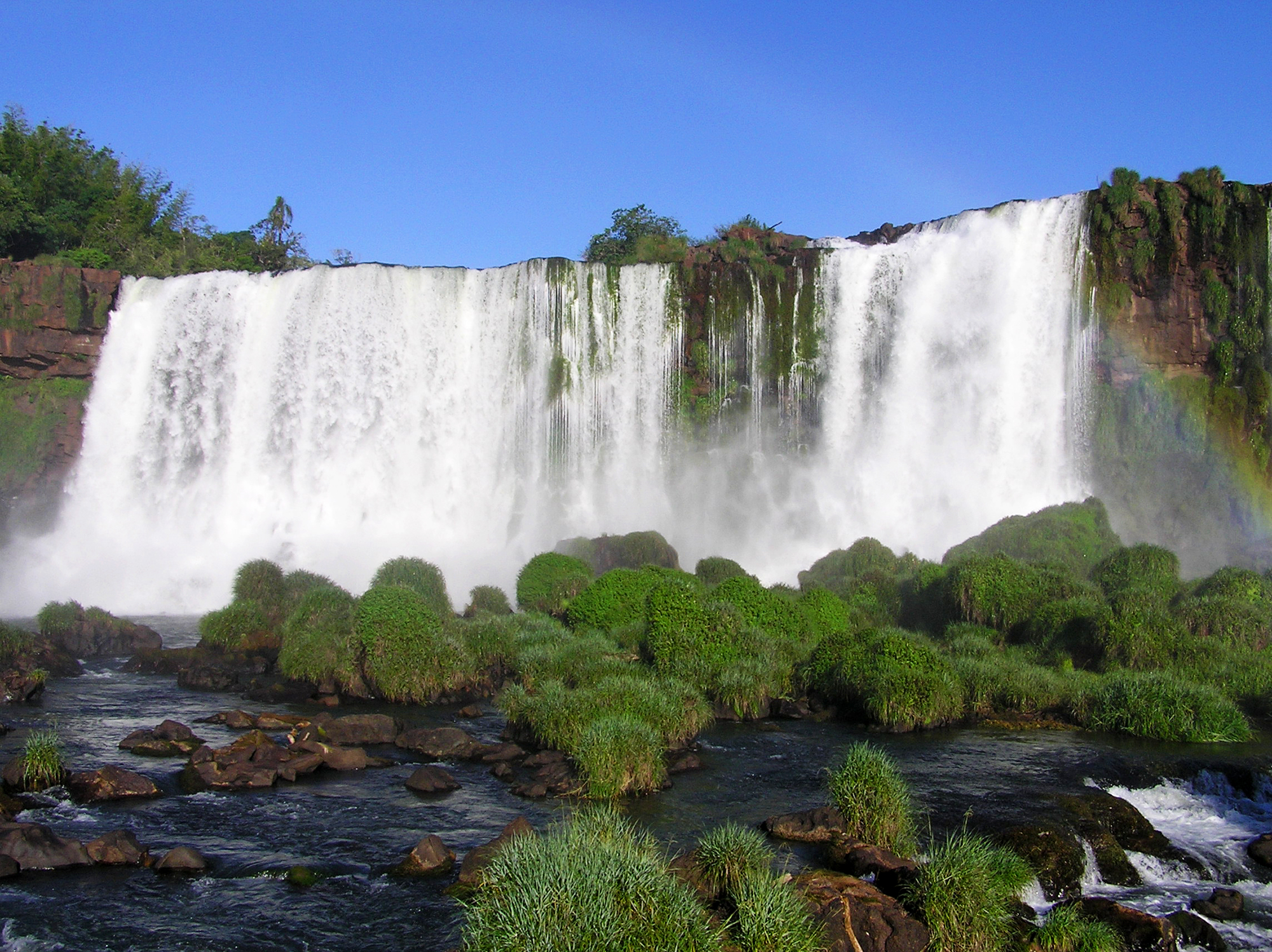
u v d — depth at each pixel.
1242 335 36.81
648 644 21.78
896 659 19.64
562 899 9.20
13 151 66.88
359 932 10.44
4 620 33.00
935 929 10.23
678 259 48.00
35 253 62.53
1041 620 23.88
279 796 14.62
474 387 45.41
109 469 47.34
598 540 34.22
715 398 44.69
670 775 15.59
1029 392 39.88
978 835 12.75
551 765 16.05
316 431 45.91
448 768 16.22
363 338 45.88
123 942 10.23
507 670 22.25
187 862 11.88
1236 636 22.34
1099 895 12.05
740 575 27.28
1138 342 38.41
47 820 13.38
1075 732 18.52
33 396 48.25
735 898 10.22
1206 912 11.60
